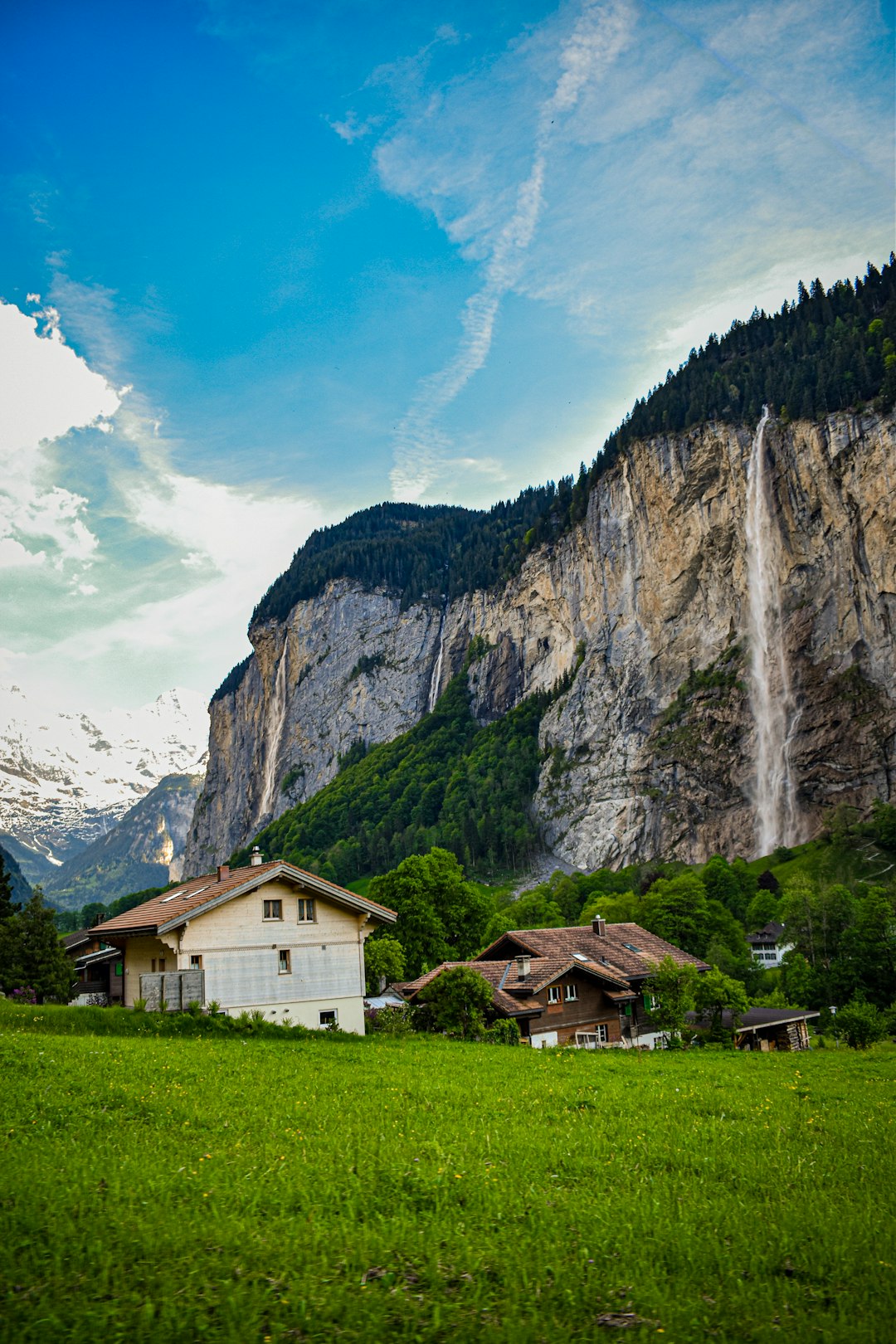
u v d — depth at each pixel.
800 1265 10.73
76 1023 31.23
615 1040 51.88
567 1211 12.29
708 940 100.56
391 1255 10.41
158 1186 12.27
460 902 86.56
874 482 172.12
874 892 85.44
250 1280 9.45
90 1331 8.28
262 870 38.53
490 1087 22.78
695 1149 16.53
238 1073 22.23
